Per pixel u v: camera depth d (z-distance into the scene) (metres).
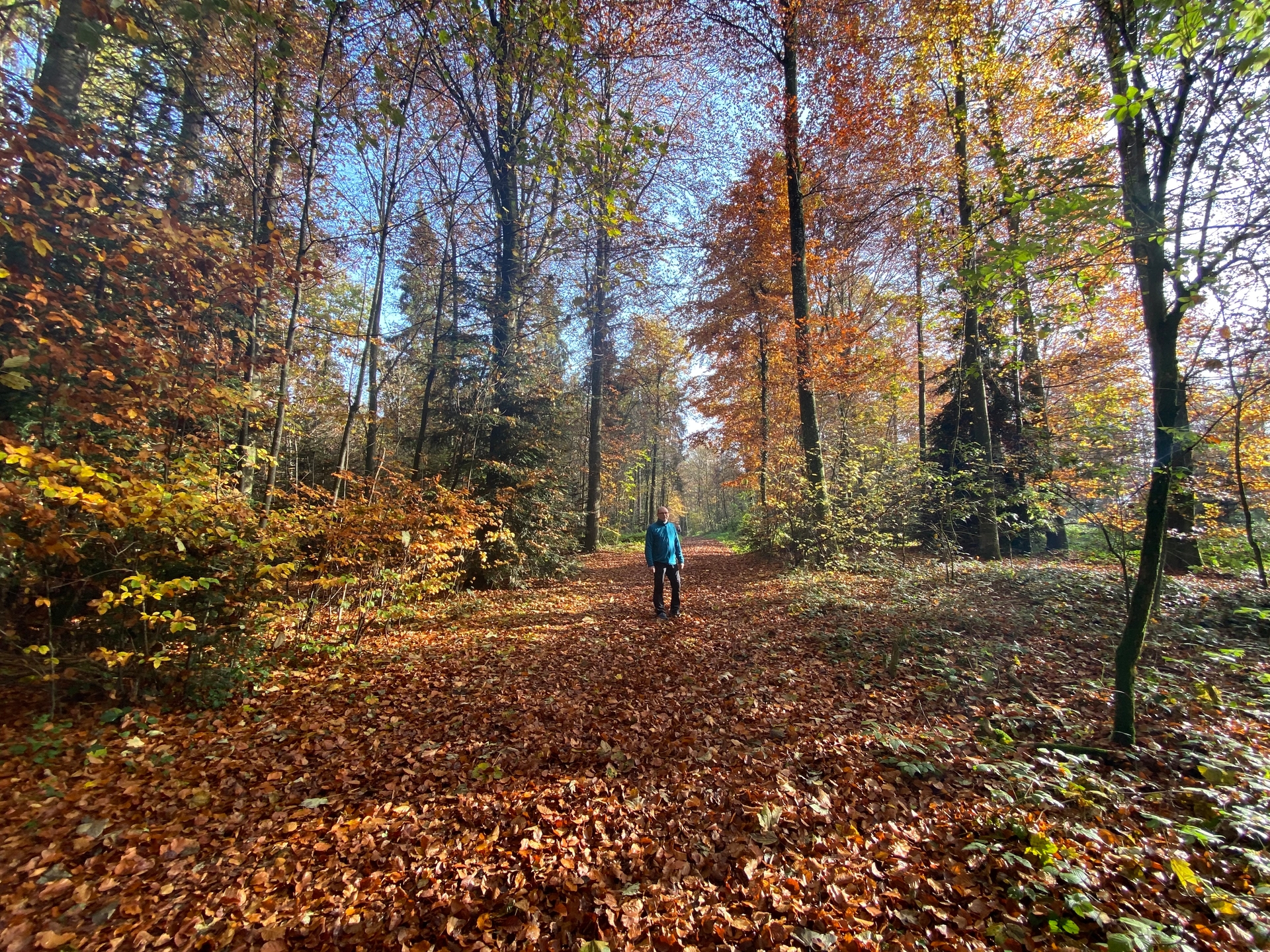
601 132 4.87
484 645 6.38
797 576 10.11
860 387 14.40
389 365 12.21
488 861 2.74
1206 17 2.81
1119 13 3.61
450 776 3.53
